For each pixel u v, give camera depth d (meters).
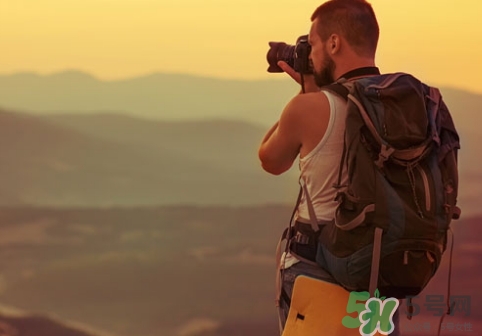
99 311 35.03
